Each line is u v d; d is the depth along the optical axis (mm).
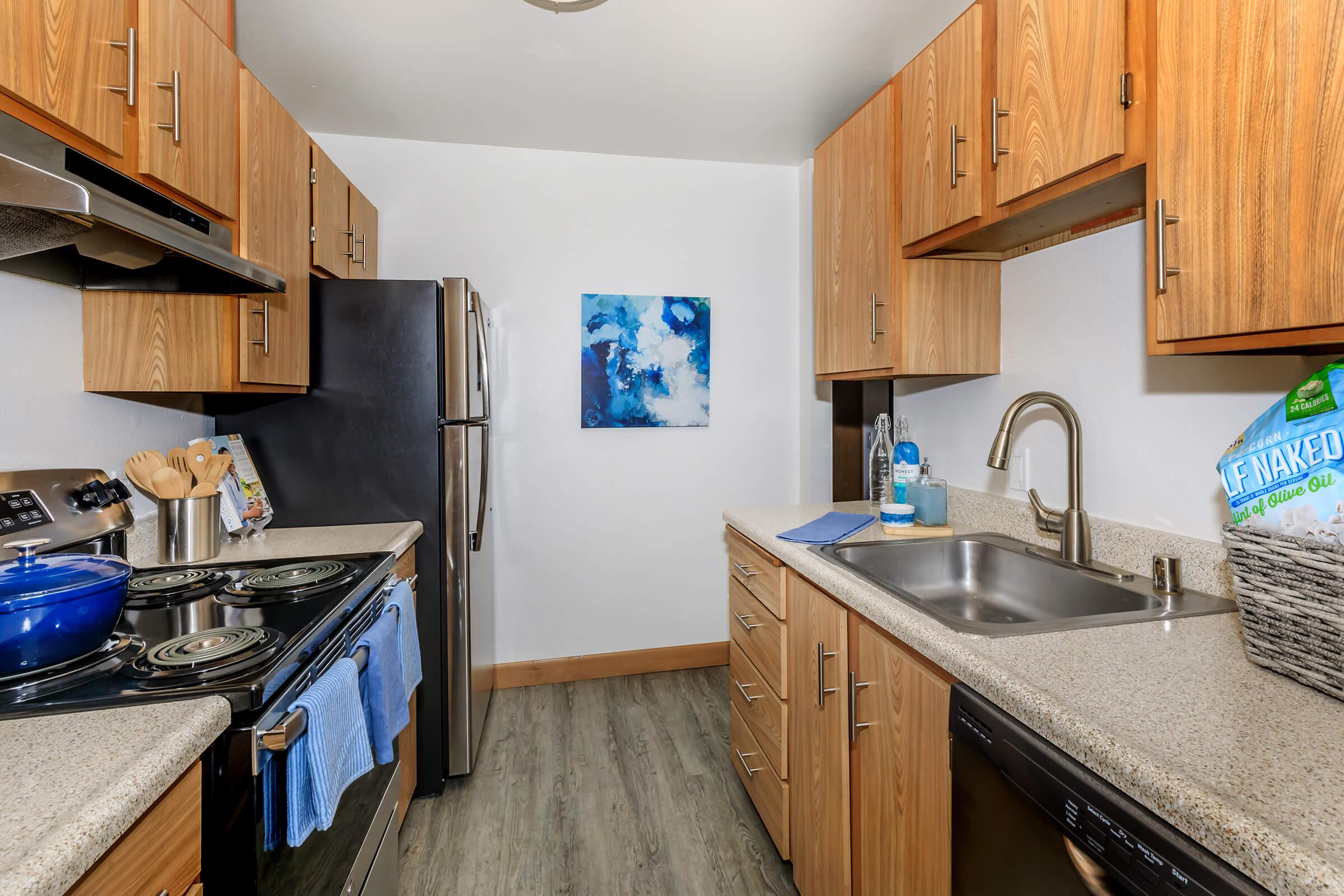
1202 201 873
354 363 1950
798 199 3064
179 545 1449
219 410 1919
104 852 550
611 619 2941
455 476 1987
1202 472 1217
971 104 1409
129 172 1090
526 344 2809
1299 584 762
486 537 2492
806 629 1483
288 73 2137
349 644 1166
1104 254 1420
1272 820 510
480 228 2746
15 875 461
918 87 1607
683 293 2959
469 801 1959
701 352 2967
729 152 2871
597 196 2854
